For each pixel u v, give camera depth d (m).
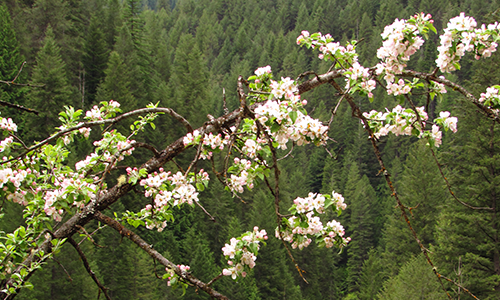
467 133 23.25
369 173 77.12
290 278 40.72
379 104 81.38
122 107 43.56
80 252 2.77
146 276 32.44
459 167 23.08
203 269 35.91
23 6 53.69
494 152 21.20
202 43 129.12
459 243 21.98
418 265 24.56
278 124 2.19
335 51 2.68
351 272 52.03
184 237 41.62
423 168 39.22
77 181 2.41
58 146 3.09
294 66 106.25
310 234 2.60
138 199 36.12
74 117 3.25
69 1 60.31
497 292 20.19
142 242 2.65
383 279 42.47
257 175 2.94
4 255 2.59
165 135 51.25
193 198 2.59
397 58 2.46
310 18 142.00
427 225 36.66
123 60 53.94
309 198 2.44
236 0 157.25
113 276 31.16
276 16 151.25
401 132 2.66
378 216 64.00
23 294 23.41
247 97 3.10
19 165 2.83
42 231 2.62
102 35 54.44
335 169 74.19
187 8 159.88
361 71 2.51
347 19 133.25
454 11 108.81
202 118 53.34
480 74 21.06
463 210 22.42
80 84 52.53
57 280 25.20
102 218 2.74
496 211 21.11
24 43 48.97
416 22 2.38
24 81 39.09
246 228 44.00
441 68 2.41
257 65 119.19
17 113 37.72
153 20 98.38
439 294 22.03
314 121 2.27
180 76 69.19
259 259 40.53
